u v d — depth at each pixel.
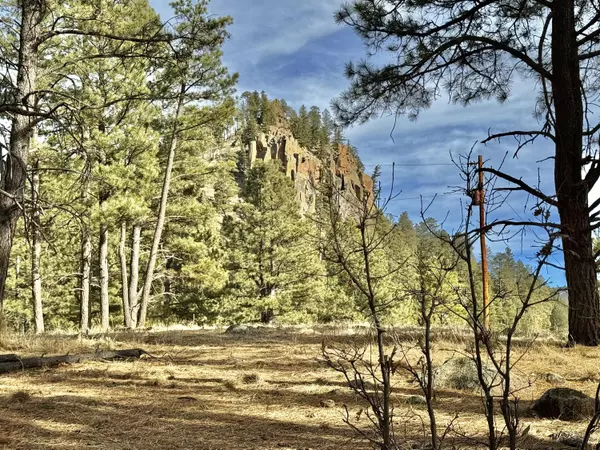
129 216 18.97
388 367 2.06
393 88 11.05
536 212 2.05
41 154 17.58
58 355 7.08
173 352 8.10
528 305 1.92
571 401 4.05
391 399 4.63
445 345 7.59
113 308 33.94
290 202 34.50
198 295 34.28
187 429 3.72
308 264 33.59
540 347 7.86
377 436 3.42
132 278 22.62
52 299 30.98
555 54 9.46
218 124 22.16
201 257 26.09
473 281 1.94
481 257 11.41
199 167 24.31
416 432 3.60
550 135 9.11
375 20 10.43
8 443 3.28
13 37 13.77
